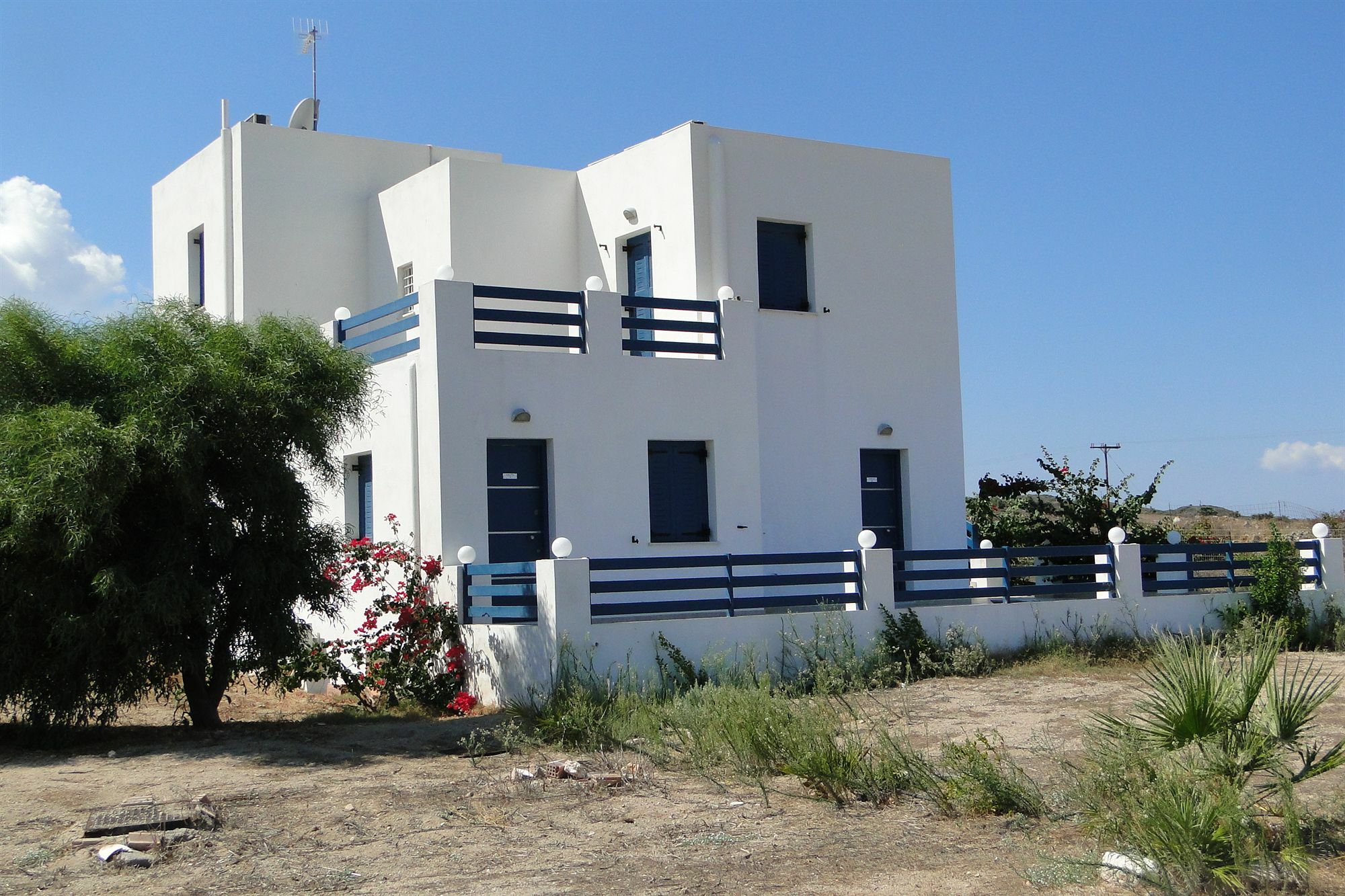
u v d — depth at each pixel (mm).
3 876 7281
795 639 14711
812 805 8867
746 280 18297
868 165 19688
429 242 19906
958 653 15383
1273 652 7637
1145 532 22219
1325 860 7004
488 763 10711
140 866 7449
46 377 11648
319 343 12977
